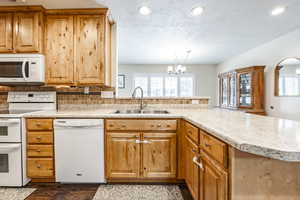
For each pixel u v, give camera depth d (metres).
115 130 2.03
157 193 1.91
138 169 2.04
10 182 1.98
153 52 5.08
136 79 7.02
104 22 2.30
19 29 2.23
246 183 0.92
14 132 1.96
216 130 1.10
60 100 2.58
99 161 2.03
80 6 2.23
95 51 2.29
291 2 2.29
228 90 5.20
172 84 7.06
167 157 2.03
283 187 0.91
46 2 2.13
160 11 2.52
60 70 2.30
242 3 2.30
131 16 2.65
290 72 3.43
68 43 2.30
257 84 3.97
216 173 1.11
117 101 2.63
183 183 2.11
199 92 7.02
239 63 5.38
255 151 0.78
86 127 2.01
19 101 2.50
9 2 2.12
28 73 2.21
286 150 0.72
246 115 1.90
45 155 2.02
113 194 1.89
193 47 4.53
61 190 1.97
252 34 3.53
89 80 2.30
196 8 2.43
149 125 2.02
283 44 3.60
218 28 3.21
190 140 1.70
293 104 3.36
